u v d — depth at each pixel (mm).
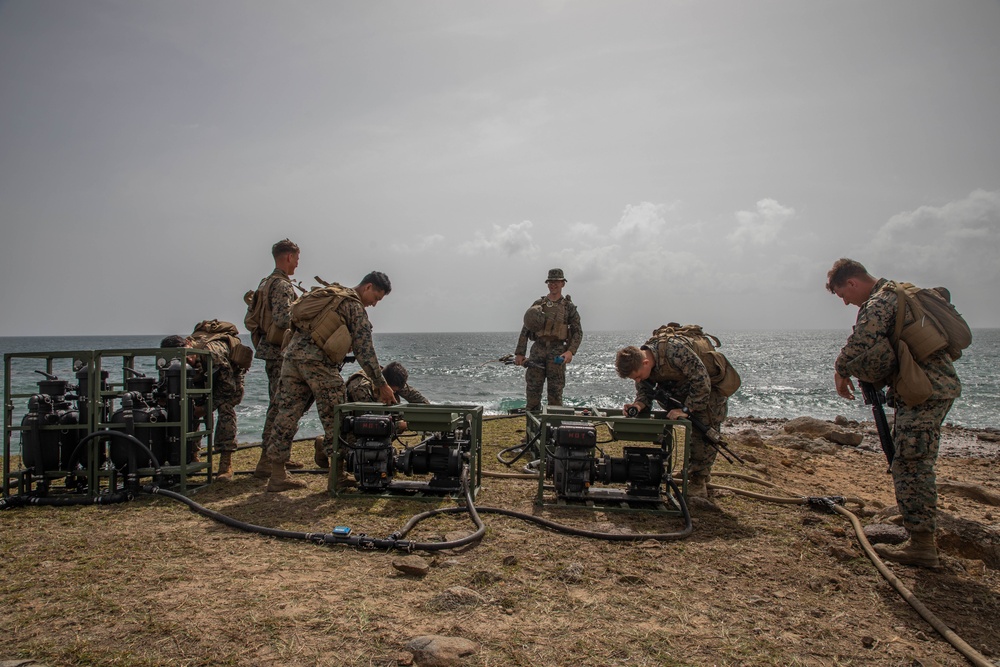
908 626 3031
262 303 5910
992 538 4121
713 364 5059
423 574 3381
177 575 3316
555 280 9258
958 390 3723
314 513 4602
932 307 3727
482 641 2674
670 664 2551
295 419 5379
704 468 5395
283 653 2512
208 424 5613
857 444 11594
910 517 3809
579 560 3717
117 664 2404
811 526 4625
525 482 5848
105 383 5371
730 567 3717
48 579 3252
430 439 5461
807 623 3014
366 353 5172
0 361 45281
